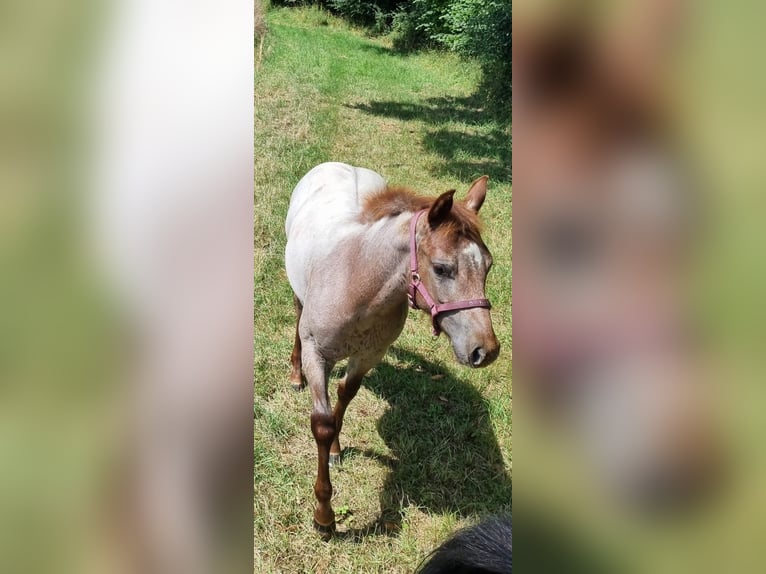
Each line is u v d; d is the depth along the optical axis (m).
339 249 2.27
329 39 11.74
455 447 2.81
